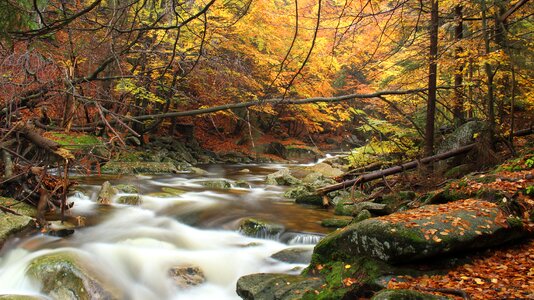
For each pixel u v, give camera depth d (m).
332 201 11.80
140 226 8.79
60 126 9.74
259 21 15.20
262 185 15.28
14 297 5.44
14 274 6.22
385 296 4.06
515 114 13.26
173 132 23.30
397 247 5.32
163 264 7.01
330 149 30.95
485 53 10.27
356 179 11.51
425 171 10.95
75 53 10.17
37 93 9.26
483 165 10.54
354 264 5.60
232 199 11.93
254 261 7.43
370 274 5.29
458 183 8.00
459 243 5.36
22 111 10.45
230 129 27.86
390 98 16.02
